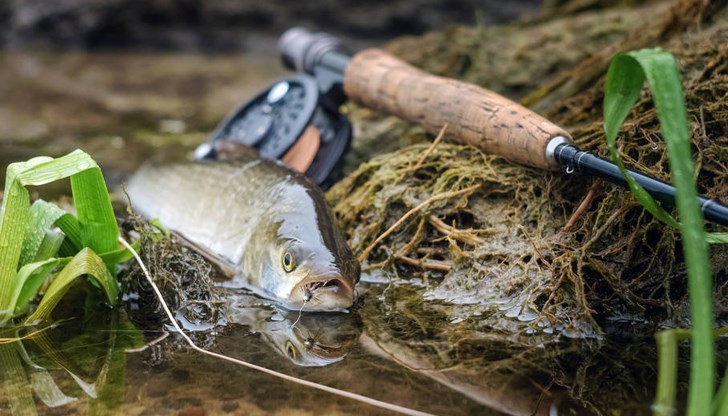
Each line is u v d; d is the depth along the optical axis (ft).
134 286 2.04
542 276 1.97
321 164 2.39
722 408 1.56
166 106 3.98
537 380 1.75
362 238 2.20
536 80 2.93
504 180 2.14
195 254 2.07
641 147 2.05
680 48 2.33
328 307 1.98
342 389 1.72
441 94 2.23
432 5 5.73
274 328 1.93
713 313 1.90
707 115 2.08
